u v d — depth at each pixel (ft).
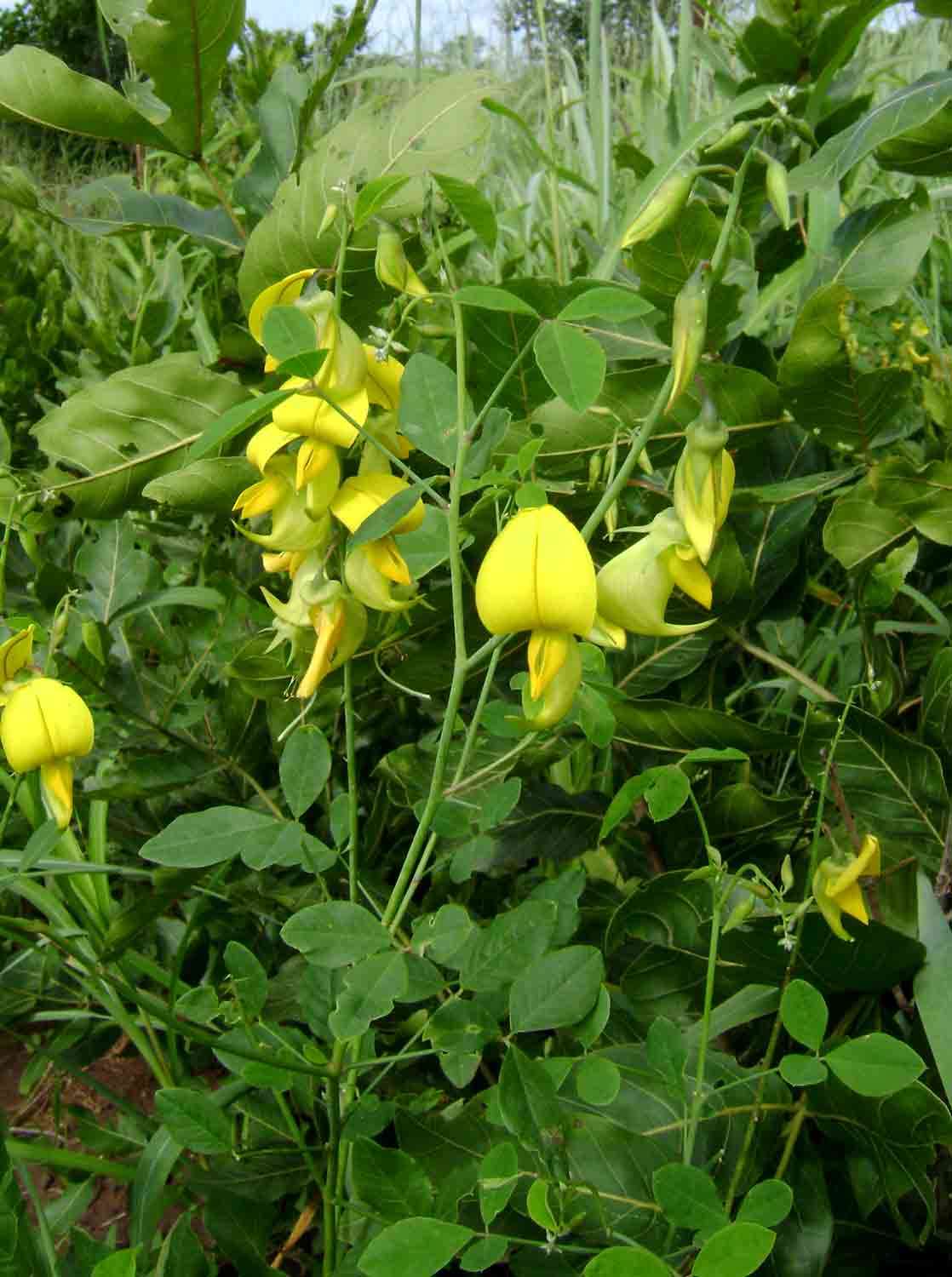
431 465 1.36
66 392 2.37
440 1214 0.99
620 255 1.79
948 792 1.30
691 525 0.90
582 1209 1.01
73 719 1.08
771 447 1.50
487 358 1.30
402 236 1.38
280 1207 1.34
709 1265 0.72
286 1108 1.23
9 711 1.08
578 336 0.84
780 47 1.57
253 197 1.57
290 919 0.96
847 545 1.31
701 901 1.17
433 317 1.32
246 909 1.52
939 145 1.27
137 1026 1.51
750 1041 1.37
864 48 2.98
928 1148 1.03
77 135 1.45
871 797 1.27
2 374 2.60
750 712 1.68
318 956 0.95
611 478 1.02
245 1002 1.08
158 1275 1.11
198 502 1.48
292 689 1.34
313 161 1.33
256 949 1.56
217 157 2.95
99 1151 1.42
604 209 2.51
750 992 1.17
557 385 0.83
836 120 1.61
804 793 1.50
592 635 0.93
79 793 1.44
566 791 1.47
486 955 0.99
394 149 1.33
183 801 1.60
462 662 0.95
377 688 1.54
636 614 0.92
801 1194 1.08
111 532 1.53
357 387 0.95
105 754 1.52
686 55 2.07
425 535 1.05
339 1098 1.16
